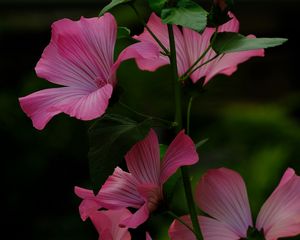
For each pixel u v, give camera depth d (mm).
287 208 923
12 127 2369
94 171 873
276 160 2070
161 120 902
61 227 2312
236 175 933
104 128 887
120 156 875
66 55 925
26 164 2363
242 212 935
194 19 889
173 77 919
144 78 2387
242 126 2289
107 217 919
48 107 903
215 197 932
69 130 2391
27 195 2367
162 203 903
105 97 876
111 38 916
